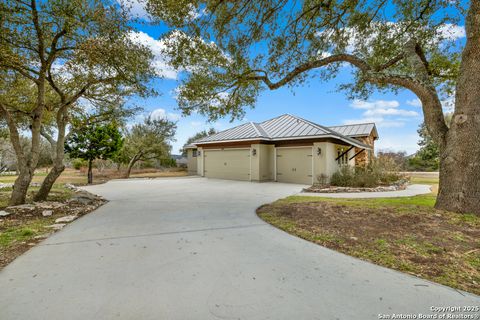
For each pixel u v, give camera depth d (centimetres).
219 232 449
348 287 250
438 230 416
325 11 650
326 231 442
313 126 1323
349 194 943
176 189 1107
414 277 270
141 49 676
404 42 726
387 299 228
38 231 446
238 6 595
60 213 593
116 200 813
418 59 603
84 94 823
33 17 559
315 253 345
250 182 1394
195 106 841
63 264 306
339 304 221
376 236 404
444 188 533
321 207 629
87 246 373
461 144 507
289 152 1369
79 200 742
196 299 229
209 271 288
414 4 673
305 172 1298
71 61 642
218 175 1645
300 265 305
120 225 497
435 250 340
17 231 444
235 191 1031
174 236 425
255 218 555
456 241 368
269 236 424
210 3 564
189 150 2359
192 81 767
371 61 780
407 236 396
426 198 804
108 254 340
